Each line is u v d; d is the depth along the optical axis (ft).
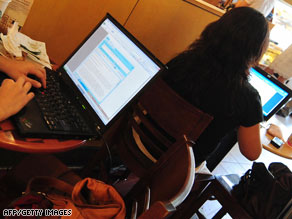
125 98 3.43
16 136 2.69
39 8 4.50
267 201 5.39
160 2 5.15
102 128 3.40
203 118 4.24
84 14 4.83
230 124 4.87
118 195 3.27
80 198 3.27
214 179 5.91
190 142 3.56
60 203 3.04
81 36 5.04
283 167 5.78
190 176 2.75
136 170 4.87
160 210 2.20
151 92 4.51
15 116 2.76
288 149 6.84
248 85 4.69
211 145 5.07
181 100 4.28
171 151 3.72
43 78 3.46
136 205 3.50
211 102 4.61
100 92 3.64
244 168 10.96
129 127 4.97
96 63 3.86
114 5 4.92
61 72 4.10
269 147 6.47
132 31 5.33
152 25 5.36
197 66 4.58
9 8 3.94
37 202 2.98
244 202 5.57
